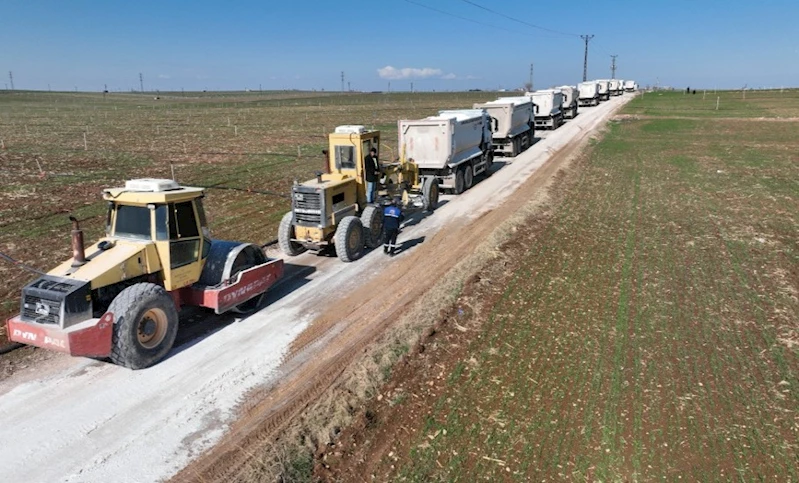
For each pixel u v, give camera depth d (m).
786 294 10.20
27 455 5.80
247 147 32.81
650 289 10.48
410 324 8.79
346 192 12.52
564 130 38.56
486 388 7.09
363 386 7.06
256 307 9.65
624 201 17.98
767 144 30.81
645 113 52.06
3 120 55.69
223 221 15.62
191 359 7.86
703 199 18.14
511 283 10.75
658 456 5.79
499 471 5.58
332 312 9.48
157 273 8.16
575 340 8.39
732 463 5.67
